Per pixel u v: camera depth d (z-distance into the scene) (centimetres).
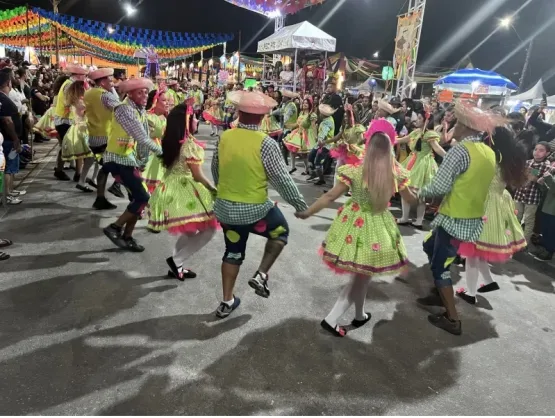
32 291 353
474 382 282
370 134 304
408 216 603
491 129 319
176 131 352
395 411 251
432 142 524
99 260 418
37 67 1528
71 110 624
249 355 291
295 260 454
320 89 1177
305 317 345
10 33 2181
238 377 269
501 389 277
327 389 265
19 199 579
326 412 246
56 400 240
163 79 1179
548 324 361
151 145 389
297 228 557
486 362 304
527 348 324
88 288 363
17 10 1709
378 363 294
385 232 303
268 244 324
